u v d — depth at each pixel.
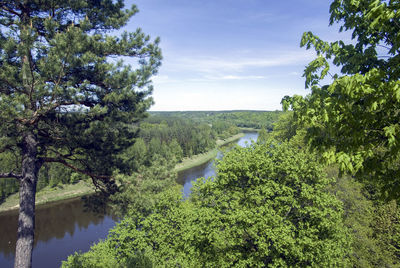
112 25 11.99
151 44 12.01
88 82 9.70
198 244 16.39
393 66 4.39
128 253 17.55
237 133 184.88
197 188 17.72
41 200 52.56
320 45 5.89
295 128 40.06
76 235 37.72
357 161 4.61
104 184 11.92
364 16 4.89
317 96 5.05
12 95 8.59
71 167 11.52
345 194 19.14
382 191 5.31
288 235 12.83
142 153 13.19
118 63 10.76
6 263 31.16
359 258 16.61
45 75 8.73
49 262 30.42
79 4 10.17
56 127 10.24
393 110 4.49
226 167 16.20
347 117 4.68
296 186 15.44
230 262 14.27
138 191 11.26
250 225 13.88
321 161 5.10
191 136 119.12
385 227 17.81
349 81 4.22
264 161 15.41
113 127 11.05
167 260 17.73
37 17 10.20
